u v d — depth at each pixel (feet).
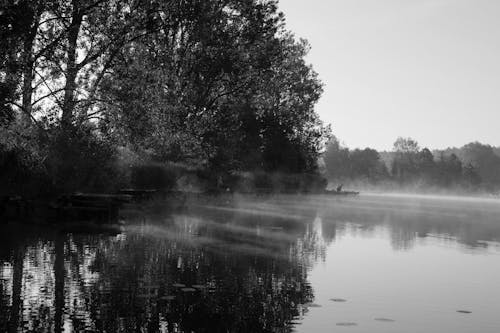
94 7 87.20
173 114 104.27
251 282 26.86
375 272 31.76
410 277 30.63
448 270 33.71
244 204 96.02
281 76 170.91
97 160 64.34
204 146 120.67
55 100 76.07
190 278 26.91
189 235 44.62
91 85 84.28
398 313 22.20
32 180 55.47
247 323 19.80
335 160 512.63
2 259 29.58
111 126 81.30
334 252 39.81
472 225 75.87
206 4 113.60
